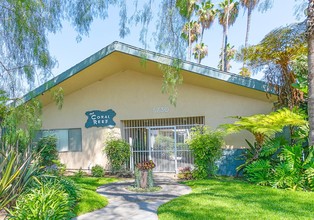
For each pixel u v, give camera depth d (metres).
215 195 7.53
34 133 6.91
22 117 6.58
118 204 7.11
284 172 8.36
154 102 13.04
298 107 10.09
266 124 9.42
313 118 8.13
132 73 13.44
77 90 14.02
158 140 13.33
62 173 11.73
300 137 9.35
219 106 12.14
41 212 4.63
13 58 6.60
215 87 11.93
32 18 6.47
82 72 11.80
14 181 5.89
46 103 14.03
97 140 13.61
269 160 9.72
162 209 6.40
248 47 11.16
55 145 13.21
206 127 11.30
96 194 7.93
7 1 6.12
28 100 6.82
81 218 5.92
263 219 5.39
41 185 5.64
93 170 12.52
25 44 6.59
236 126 10.19
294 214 5.66
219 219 5.49
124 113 13.40
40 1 6.39
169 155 13.09
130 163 13.21
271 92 10.21
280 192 7.65
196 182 9.88
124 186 9.66
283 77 10.03
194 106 12.47
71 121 13.99
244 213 5.81
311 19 8.10
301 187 7.98
